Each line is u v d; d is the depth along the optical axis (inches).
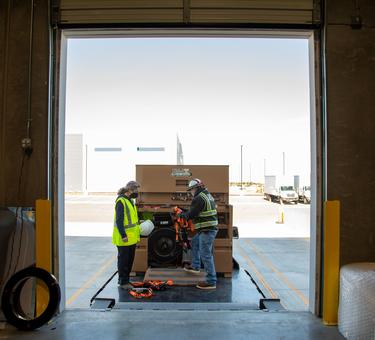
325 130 166.6
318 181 168.2
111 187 1187.3
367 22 168.7
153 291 223.6
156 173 270.4
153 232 269.4
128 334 143.4
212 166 269.1
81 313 167.6
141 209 270.1
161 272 255.3
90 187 1173.7
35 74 167.6
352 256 163.9
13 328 149.0
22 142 163.9
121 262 227.3
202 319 160.2
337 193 165.8
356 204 165.6
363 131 167.2
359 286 134.9
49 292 149.8
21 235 160.2
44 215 160.6
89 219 700.0
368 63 168.1
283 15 168.6
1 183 166.1
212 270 230.4
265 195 1336.1
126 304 191.5
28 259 160.2
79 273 288.4
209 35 177.8
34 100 167.0
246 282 247.9
